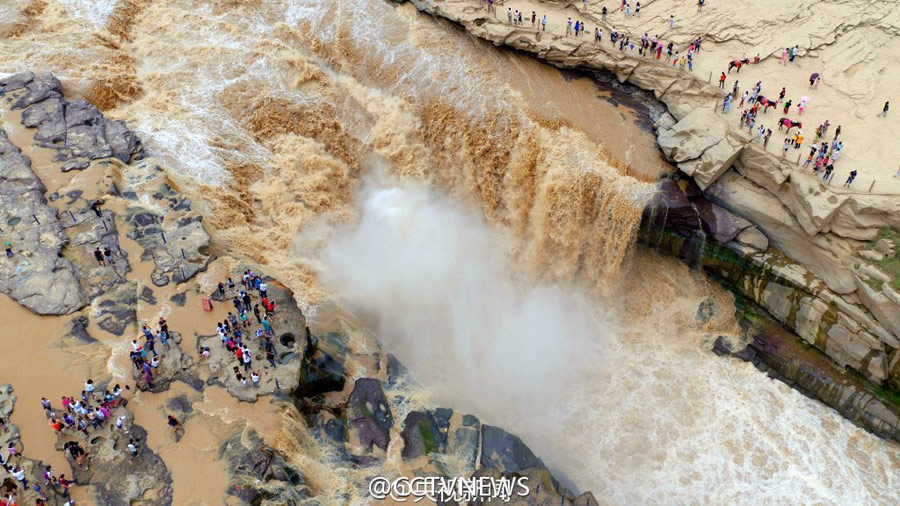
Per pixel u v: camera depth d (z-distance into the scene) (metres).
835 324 39.81
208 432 31.55
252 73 51.44
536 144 46.00
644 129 47.00
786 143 42.38
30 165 41.62
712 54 49.62
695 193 43.88
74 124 44.50
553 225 45.00
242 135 48.47
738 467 39.09
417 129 49.16
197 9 55.69
